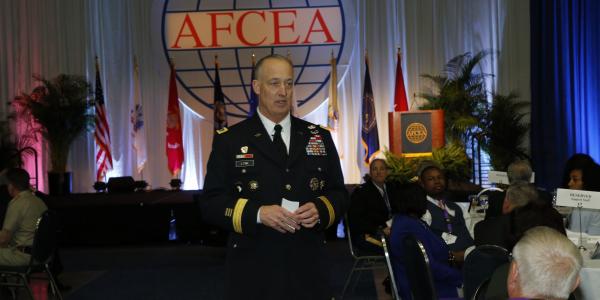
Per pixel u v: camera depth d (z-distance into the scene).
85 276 7.84
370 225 6.06
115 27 12.51
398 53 12.09
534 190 4.06
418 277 3.44
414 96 12.11
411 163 7.48
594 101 10.31
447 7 12.27
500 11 12.13
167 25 12.55
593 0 10.17
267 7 12.54
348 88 12.45
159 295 6.68
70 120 11.28
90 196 10.52
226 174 2.56
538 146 11.43
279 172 2.54
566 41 10.94
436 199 5.27
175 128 12.27
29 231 6.01
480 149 11.43
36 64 12.37
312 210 2.45
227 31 12.52
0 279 6.62
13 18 12.41
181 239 10.22
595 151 10.34
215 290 6.85
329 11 12.48
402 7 12.34
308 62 12.49
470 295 3.15
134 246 10.34
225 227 2.48
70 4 12.39
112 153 12.48
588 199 4.41
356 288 6.73
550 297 1.84
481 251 3.16
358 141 12.41
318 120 12.55
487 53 12.07
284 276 2.50
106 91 12.48
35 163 11.45
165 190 10.95
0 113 12.30
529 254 1.87
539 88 11.44
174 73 12.35
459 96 10.95
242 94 12.52
